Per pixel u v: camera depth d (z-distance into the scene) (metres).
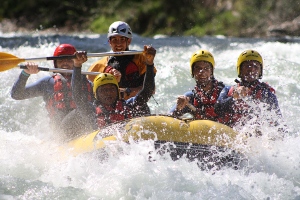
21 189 13.22
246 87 16.34
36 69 16.91
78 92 15.89
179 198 12.52
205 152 14.29
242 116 16.53
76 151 14.84
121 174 13.47
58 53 17.91
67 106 17.28
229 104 16.44
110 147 14.22
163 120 14.70
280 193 13.12
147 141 14.22
